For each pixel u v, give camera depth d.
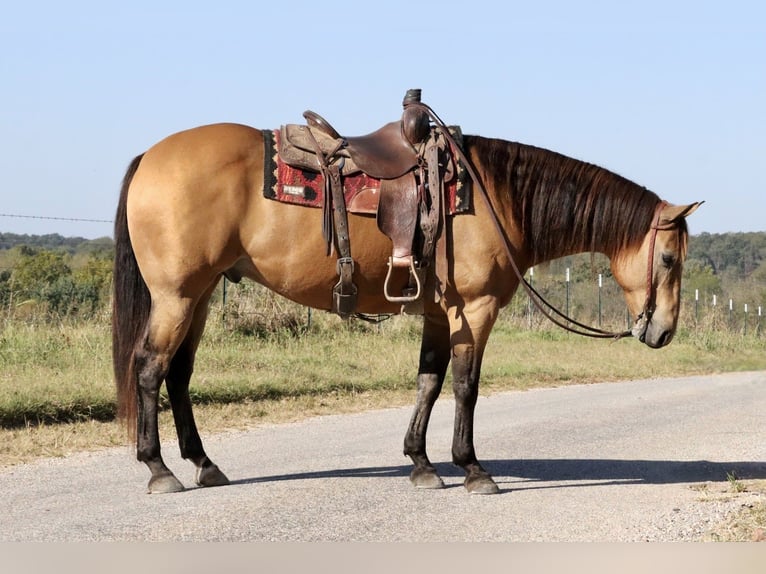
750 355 16.77
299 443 8.69
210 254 6.14
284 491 6.49
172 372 6.57
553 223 6.68
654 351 21.08
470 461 6.59
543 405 12.12
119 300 6.38
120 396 6.36
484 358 16.81
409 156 6.35
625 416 11.23
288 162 6.19
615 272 6.84
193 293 6.18
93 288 19.48
